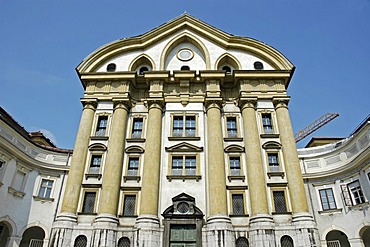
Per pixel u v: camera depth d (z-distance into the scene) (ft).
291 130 93.04
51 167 101.09
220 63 110.11
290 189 84.43
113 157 89.15
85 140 92.94
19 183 92.58
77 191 84.94
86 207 84.38
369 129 83.41
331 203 95.20
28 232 95.25
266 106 99.30
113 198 83.30
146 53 110.63
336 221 90.99
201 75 102.22
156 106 98.12
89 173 88.99
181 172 89.30
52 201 96.58
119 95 101.14
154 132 93.15
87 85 103.91
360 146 88.43
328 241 89.97
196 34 114.93
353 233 86.69
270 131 95.91
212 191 83.76
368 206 84.02
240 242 78.69
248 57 110.01
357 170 89.86
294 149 89.71
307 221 77.82
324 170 99.40
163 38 114.11
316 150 106.52
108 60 110.63
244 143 93.81
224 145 93.71
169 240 77.92
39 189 97.14
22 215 90.17
